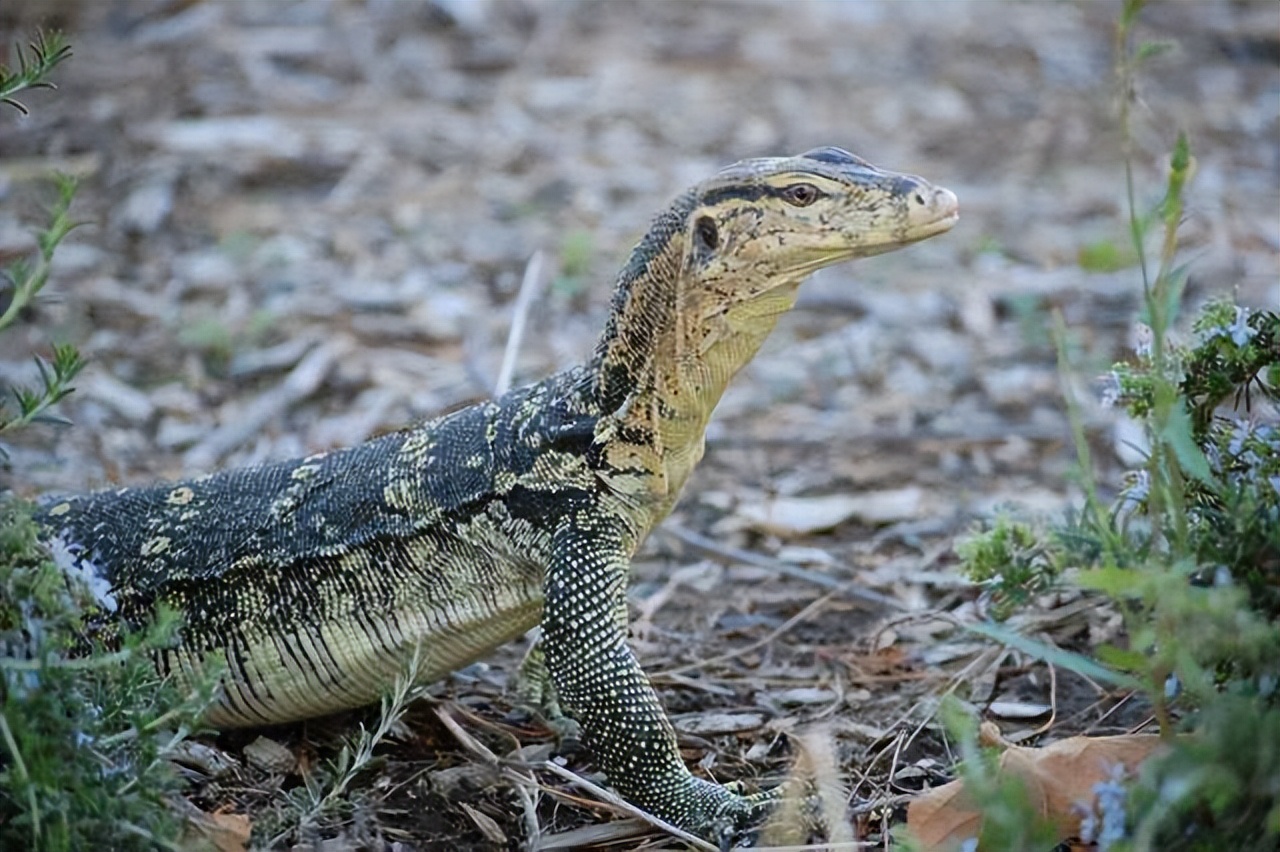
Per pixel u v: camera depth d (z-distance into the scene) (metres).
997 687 9.49
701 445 8.70
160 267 16.52
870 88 22.70
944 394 14.79
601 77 22.58
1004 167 20.14
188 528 8.73
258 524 8.66
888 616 10.80
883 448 13.76
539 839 8.06
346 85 21.61
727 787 8.33
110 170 18.22
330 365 14.75
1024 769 7.04
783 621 10.84
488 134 20.53
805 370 15.28
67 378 7.14
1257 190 18.73
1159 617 6.53
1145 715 8.78
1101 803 6.45
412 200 18.58
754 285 8.11
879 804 8.09
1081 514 8.32
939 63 23.67
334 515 8.61
